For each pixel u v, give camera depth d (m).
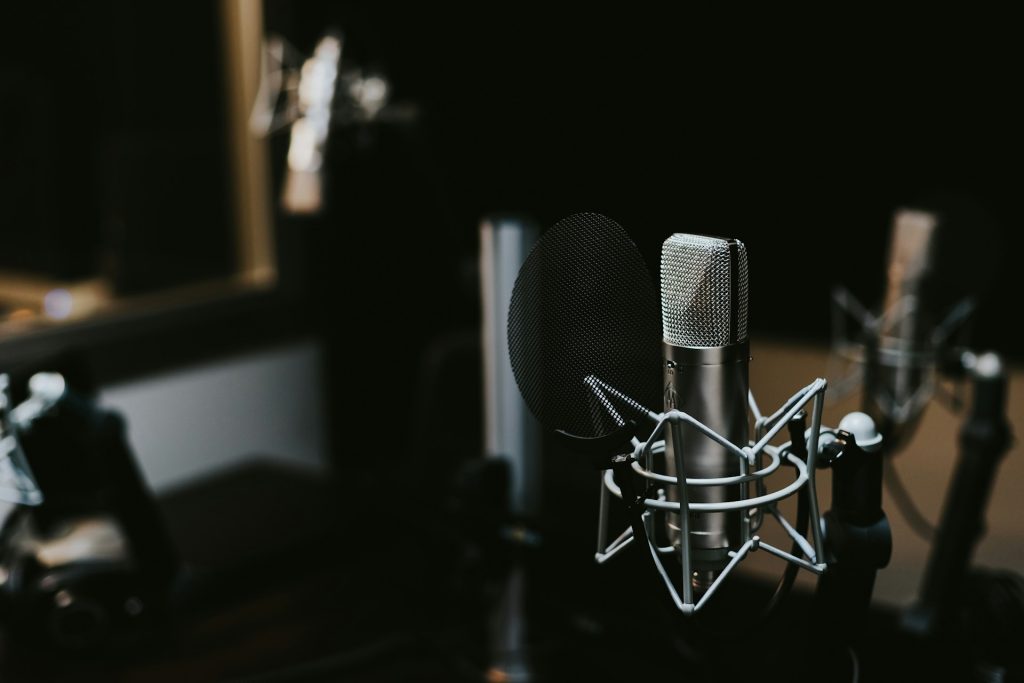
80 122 2.71
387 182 3.22
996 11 3.09
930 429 3.06
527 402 0.97
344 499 2.30
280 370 3.13
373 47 3.17
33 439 1.52
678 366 0.94
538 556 1.52
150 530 1.59
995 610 1.40
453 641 1.62
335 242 3.19
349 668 1.56
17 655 1.64
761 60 3.34
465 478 1.51
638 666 1.53
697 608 0.92
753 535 0.93
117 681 1.57
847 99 3.36
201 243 3.00
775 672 1.40
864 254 3.51
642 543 0.93
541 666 1.53
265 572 1.88
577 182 3.39
